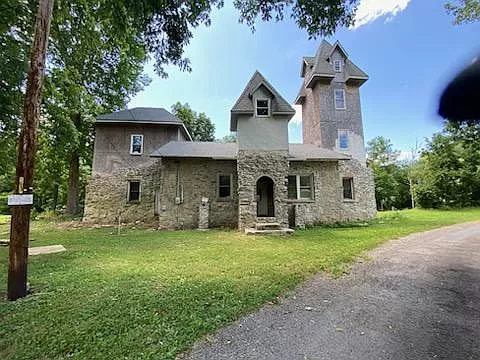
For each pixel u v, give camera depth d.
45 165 22.55
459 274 5.70
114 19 6.48
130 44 7.17
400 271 5.94
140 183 17.06
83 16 7.70
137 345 3.01
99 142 17.25
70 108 12.41
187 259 6.93
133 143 17.55
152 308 3.93
